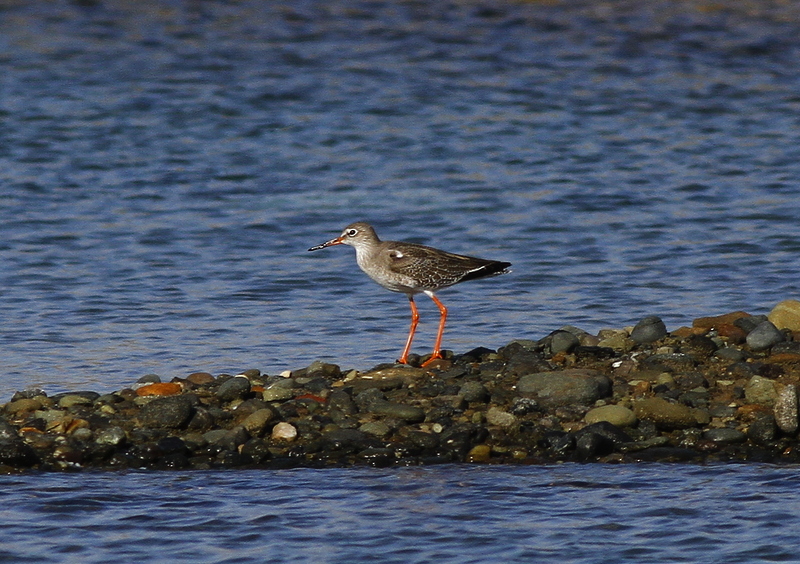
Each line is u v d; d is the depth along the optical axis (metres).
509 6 50.34
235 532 10.84
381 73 40.91
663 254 23.27
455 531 10.81
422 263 15.39
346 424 13.20
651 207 27.06
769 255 23.02
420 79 40.16
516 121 35.50
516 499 11.55
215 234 24.97
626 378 14.39
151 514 11.24
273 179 29.77
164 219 26.11
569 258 23.08
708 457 12.66
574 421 13.32
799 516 11.00
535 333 18.19
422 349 17.34
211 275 21.97
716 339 15.59
